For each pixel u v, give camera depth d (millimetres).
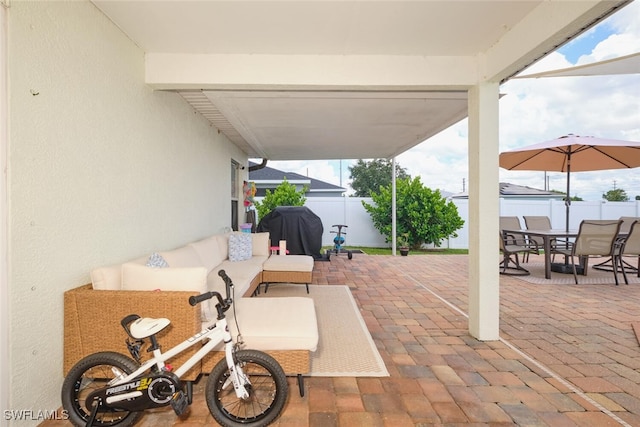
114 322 2104
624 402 2225
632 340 3266
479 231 3225
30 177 1862
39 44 1916
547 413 2096
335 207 11602
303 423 1988
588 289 5312
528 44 2525
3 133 1697
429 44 3002
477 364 2752
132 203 2965
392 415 2066
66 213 2143
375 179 24078
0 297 1693
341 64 3201
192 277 2234
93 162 2412
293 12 2469
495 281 3240
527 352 2990
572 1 2113
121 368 1937
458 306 4395
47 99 1979
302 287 5352
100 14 2471
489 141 3205
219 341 1972
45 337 1978
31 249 1874
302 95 4059
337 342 3158
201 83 3176
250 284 3879
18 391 1802
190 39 2891
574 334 3422
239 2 2342
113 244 2672
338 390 2350
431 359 2844
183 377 2104
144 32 2775
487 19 2594
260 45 3010
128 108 2887
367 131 6035
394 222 9258
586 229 5660
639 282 5801
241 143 7180
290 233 7688
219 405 1962
